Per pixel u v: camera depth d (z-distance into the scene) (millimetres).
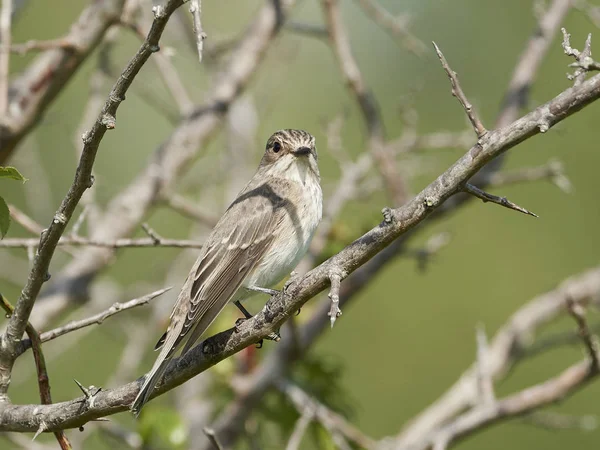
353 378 16766
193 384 13523
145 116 16828
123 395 6535
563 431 15656
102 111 5586
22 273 14711
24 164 14234
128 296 14172
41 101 10820
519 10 16891
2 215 6332
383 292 17219
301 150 9586
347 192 12586
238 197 9352
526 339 12805
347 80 12828
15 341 6789
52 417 6676
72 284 11305
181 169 12289
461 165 5734
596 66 5438
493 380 12555
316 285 6148
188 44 13281
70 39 10523
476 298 16859
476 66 16766
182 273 15125
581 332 9422
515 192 17047
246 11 16328
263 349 12953
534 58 12820
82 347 16047
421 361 16734
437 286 17141
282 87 16688
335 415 11117
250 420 11617
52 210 14242
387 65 17281
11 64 15789
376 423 16422
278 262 9047
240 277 8742
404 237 12234
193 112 12508
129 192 11961
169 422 10523
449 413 12211
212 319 8430
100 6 10664
